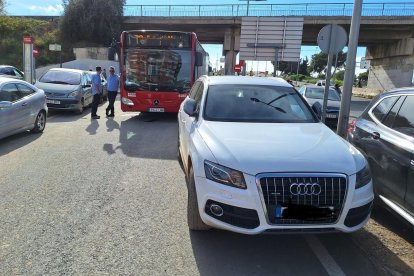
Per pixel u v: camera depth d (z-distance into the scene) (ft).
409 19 137.90
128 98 44.91
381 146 16.20
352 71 27.71
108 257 12.96
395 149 15.14
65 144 30.81
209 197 12.92
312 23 139.03
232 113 17.46
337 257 13.55
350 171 12.60
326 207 12.32
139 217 16.34
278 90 19.31
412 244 14.80
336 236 15.20
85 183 20.74
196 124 16.84
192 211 14.40
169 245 13.96
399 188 14.75
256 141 13.99
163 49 44.45
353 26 27.25
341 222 12.42
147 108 44.91
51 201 17.92
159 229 15.24
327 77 30.19
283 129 15.75
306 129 15.99
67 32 149.69
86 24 146.20
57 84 50.24
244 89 19.03
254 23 73.20
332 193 12.34
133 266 12.46
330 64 29.89
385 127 16.70
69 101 48.19
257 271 12.43
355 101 113.19
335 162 12.75
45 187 19.86
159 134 36.86
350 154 13.48
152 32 44.16
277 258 13.32
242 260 13.10
